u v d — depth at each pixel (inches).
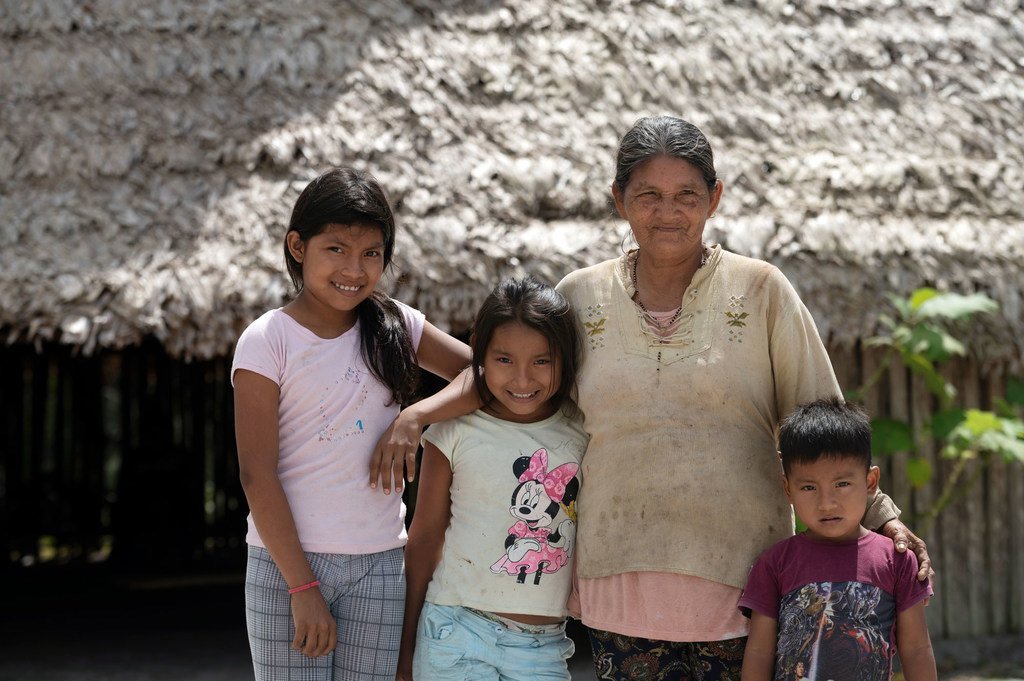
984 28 248.5
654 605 97.0
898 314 197.9
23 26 230.1
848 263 198.7
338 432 98.7
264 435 96.5
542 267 189.5
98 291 183.3
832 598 91.8
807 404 97.0
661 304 101.3
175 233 194.1
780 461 101.3
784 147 218.7
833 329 195.3
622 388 99.4
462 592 102.8
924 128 227.6
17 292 183.3
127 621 247.1
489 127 213.0
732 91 228.1
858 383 210.4
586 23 235.3
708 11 242.7
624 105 221.5
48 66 222.2
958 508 215.6
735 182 208.2
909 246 202.4
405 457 99.3
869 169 214.1
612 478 99.6
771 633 94.3
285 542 94.6
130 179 203.6
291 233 100.3
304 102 215.8
